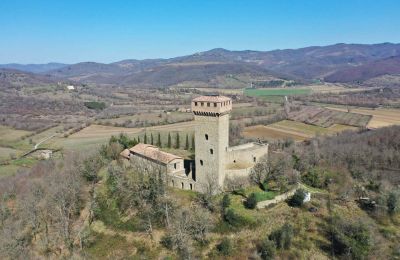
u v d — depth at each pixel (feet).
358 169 382.42
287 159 349.20
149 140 494.59
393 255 230.68
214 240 241.55
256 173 306.76
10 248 259.80
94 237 263.08
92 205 289.53
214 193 282.15
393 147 432.66
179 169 328.29
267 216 257.34
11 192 371.56
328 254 229.66
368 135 475.72
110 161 390.01
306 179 331.16
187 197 283.38
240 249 231.71
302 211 268.00
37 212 301.22
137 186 286.25
